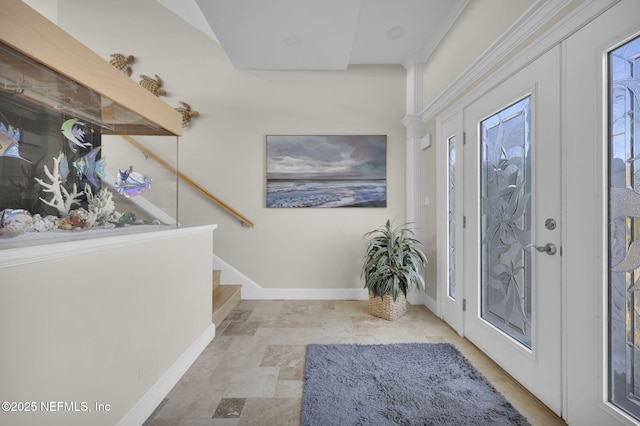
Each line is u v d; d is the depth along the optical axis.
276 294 3.32
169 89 3.29
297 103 3.34
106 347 1.17
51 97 1.27
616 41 1.11
